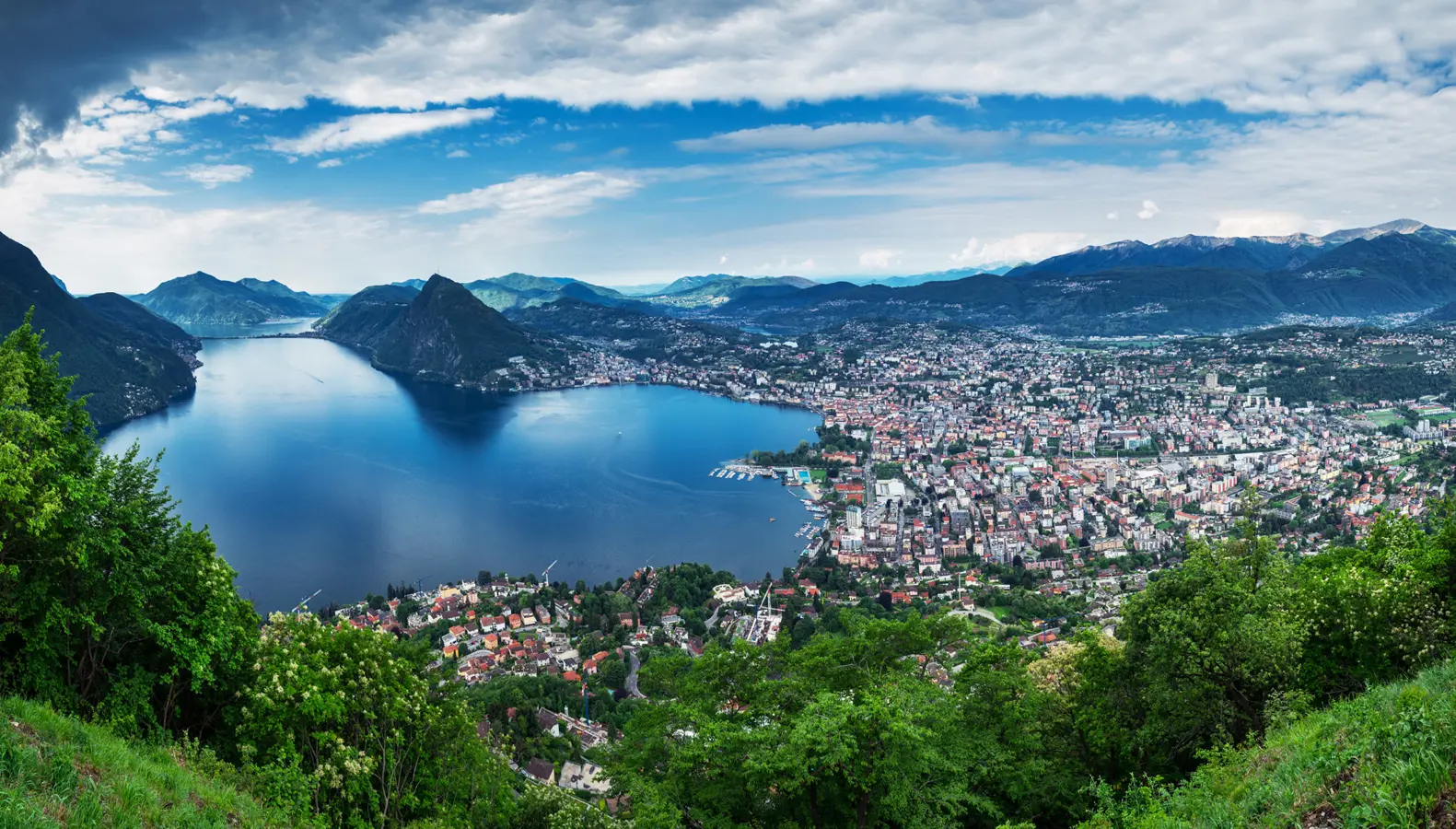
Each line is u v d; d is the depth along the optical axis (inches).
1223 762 949.2
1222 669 1179.9
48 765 694.5
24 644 1015.6
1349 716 751.7
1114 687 1314.0
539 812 1505.9
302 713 1114.1
